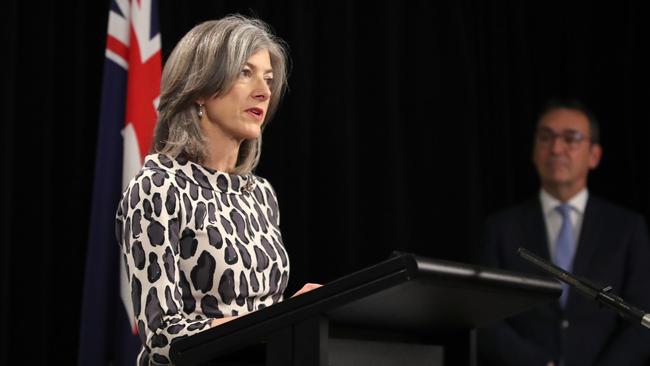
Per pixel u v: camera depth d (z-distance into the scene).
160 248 4.41
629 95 12.61
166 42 9.75
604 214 10.07
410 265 3.33
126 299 8.40
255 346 3.75
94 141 9.28
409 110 11.81
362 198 11.28
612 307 4.14
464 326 4.70
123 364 8.31
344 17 11.09
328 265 10.84
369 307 3.67
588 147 10.24
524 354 9.42
